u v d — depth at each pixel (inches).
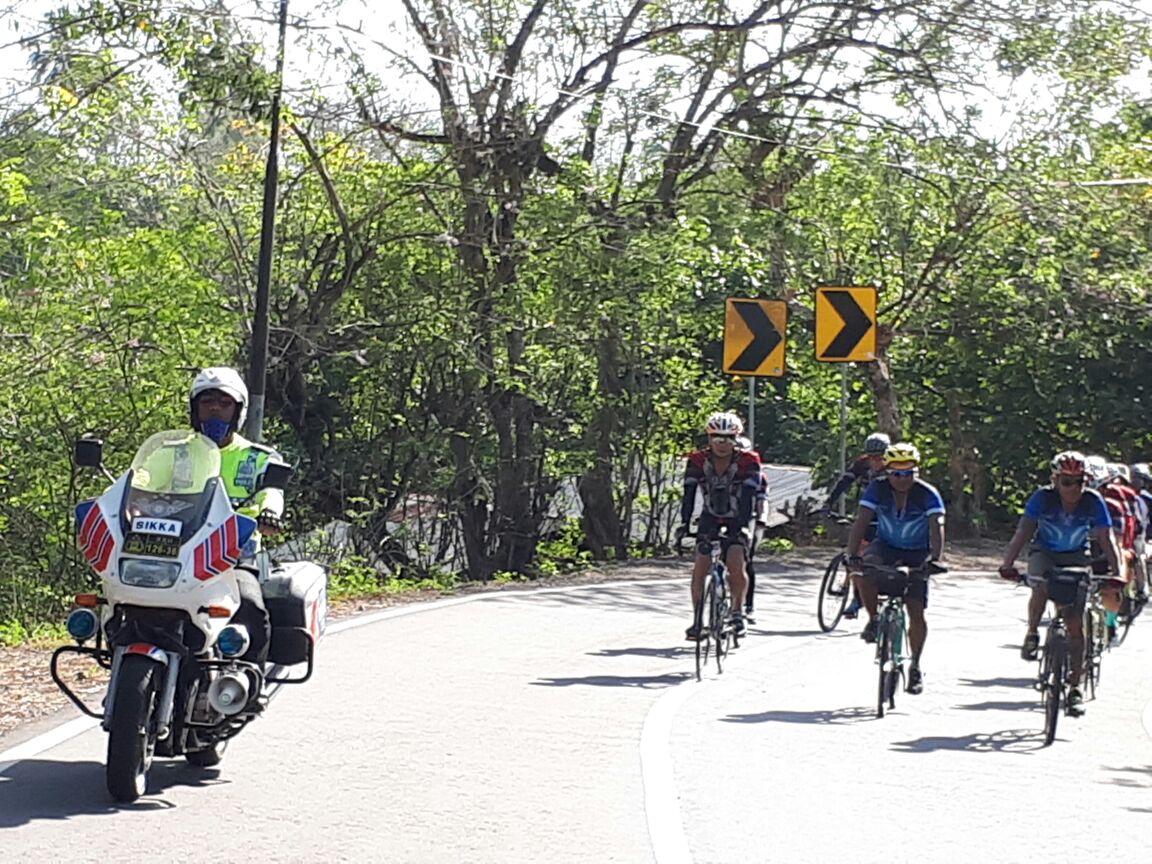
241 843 276.8
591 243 965.2
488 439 1029.2
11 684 431.8
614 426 1091.9
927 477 1439.5
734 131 1025.5
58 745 353.7
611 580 826.8
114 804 301.1
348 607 660.1
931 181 1043.3
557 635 592.4
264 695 327.0
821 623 647.1
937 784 358.0
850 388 1390.3
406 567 975.0
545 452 1064.8
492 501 1039.6
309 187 914.7
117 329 868.0
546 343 996.6
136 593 296.4
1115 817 330.3
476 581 898.1
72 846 269.7
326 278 910.4
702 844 289.7
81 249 853.8
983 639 652.7
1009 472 1381.6
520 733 394.6
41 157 855.7
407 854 274.5
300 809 304.7
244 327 894.4
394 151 919.7
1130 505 626.5
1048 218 1045.2
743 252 1004.6
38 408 872.9
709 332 1141.1
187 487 308.2
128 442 882.1
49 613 807.7
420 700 435.8
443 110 905.5
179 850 270.4
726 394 1210.6
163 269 860.0
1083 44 983.6
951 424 1317.7
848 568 482.9
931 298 1183.6
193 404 320.5
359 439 981.8
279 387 925.8
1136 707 504.7
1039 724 456.4
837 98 1024.9
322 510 972.6
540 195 959.0
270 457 321.4
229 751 357.7
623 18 973.2
